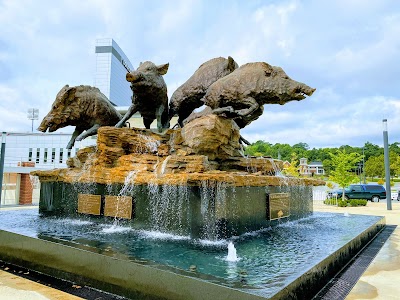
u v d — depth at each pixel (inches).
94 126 319.0
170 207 220.4
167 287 126.0
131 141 275.3
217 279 121.5
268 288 112.0
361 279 166.4
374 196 861.8
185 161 232.7
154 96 287.0
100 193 263.3
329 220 334.3
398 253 230.8
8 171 569.9
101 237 201.5
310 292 137.3
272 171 308.0
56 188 300.2
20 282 160.1
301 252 175.2
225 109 252.2
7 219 282.5
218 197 203.8
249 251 176.7
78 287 152.1
